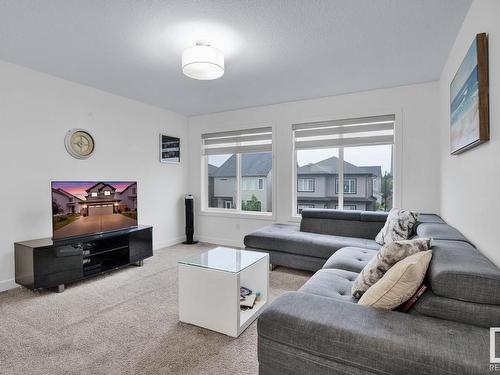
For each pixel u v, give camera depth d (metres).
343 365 1.16
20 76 2.95
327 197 4.22
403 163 3.58
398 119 3.60
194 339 1.96
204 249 4.53
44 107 3.15
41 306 2.47
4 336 1.99
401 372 1.04
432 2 1.92
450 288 1.23
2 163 2.83
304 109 4.19
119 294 2.74
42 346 1.87
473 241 1.87
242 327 2.04
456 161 2.40
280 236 3.38
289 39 2.41
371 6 1.96
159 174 4.64
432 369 1.00
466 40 2.07
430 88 3.43
